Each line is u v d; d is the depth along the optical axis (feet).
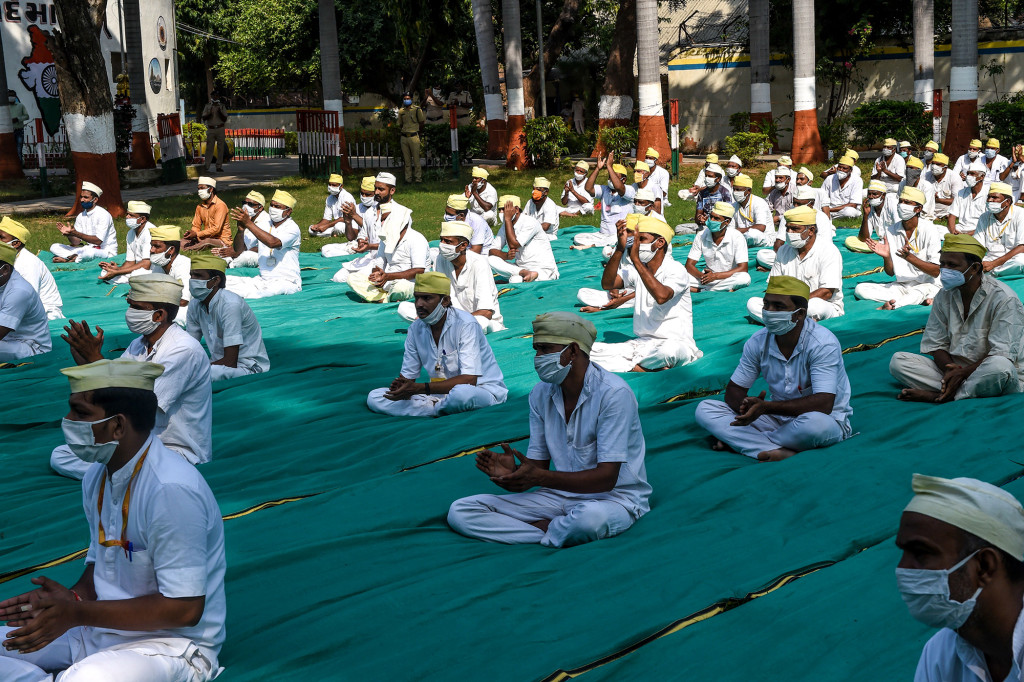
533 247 41.88
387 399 23.09
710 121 106.63
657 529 15.76
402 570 14.46
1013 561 7.18
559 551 14.94
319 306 37.45
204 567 10.64
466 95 125.18
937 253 33.45
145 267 42.16
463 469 18.80
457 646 12.09
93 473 11.12
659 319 26.25
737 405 19.77
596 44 120.26
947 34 96.53
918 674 8.34
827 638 12.02
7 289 29.04
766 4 85.46
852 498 16.62
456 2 101.81
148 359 18.54
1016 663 7.25
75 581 14.28
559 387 15.49
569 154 101.30
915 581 7.32
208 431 19.81
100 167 61.93
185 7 146.00
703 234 37.76
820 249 31.09
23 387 26.66
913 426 20.48
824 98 100.58
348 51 120.67
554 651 11.89
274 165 106.52
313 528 16.12
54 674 11.00
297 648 12.16
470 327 22.79
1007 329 21.66
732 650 11.87
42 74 97.19
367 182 42.98
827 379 18.83
